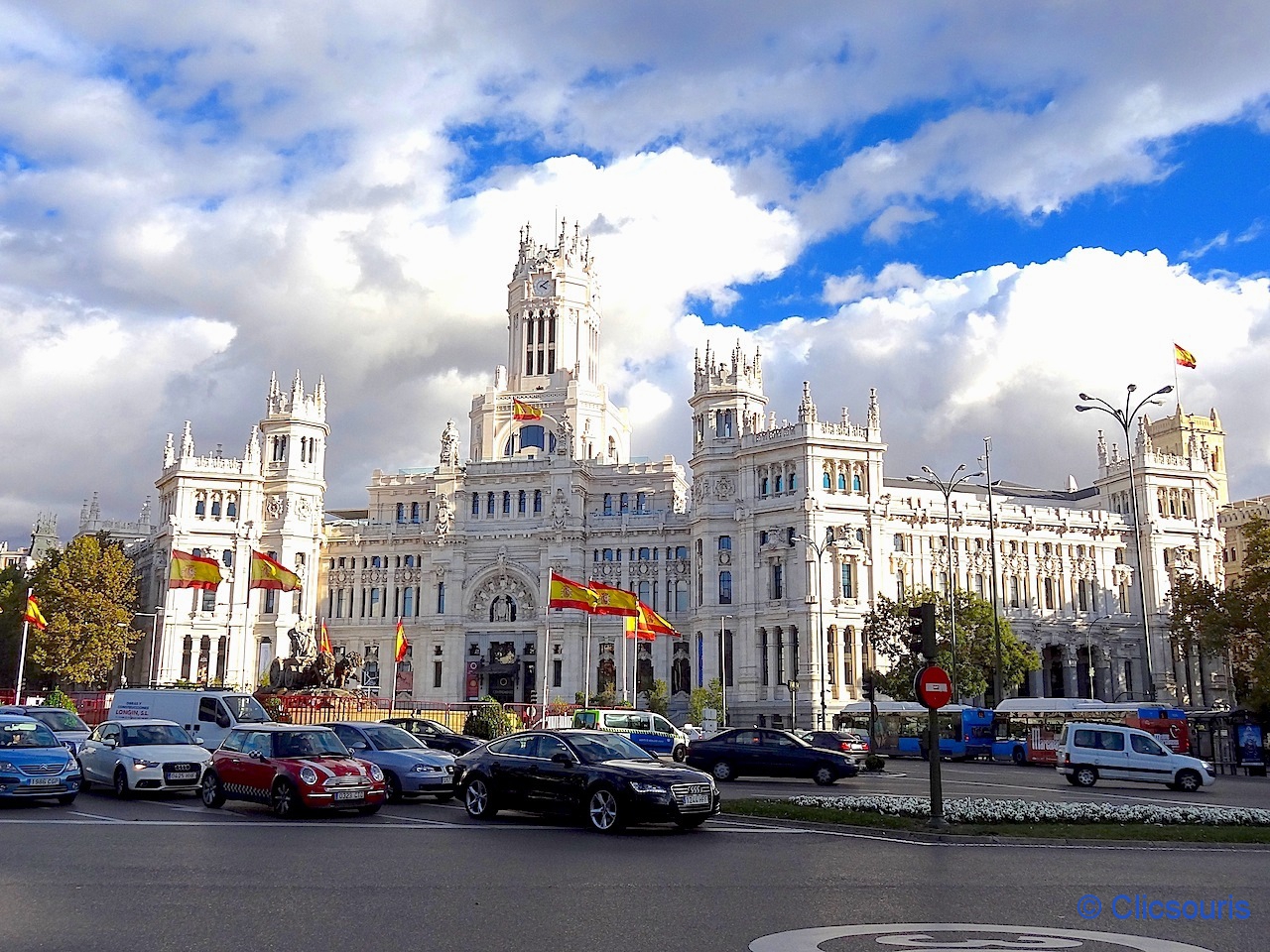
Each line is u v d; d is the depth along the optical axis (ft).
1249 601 310.86
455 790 119.44
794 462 435.53
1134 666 476.13
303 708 285.02
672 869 81.46
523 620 492.95
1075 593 480.64
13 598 481.46
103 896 67.77
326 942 56.13
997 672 322.14
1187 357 337.93
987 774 229.04
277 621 485.97
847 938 57.82
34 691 497.05
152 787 132.46
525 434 536.42
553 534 487.61
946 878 79.30
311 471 511.40
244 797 118.62
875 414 444.55
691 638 456.86
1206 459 567.59
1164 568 488.85
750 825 111.75
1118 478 507.71
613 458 559.79
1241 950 57.26
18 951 53.62
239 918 61.67
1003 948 56.03
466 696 492.54
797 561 424.87
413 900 67.36
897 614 365.20
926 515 458.50
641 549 483.10
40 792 119.75
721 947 55.67
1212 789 187.32
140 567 536.01
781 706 413.39
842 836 104.27
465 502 510.17
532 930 59.26
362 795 114.62
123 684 485.15
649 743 236.43
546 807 108.58
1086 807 116.47
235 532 491.72
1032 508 478.18
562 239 579.07
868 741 289.33
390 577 513.86
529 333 568.00
